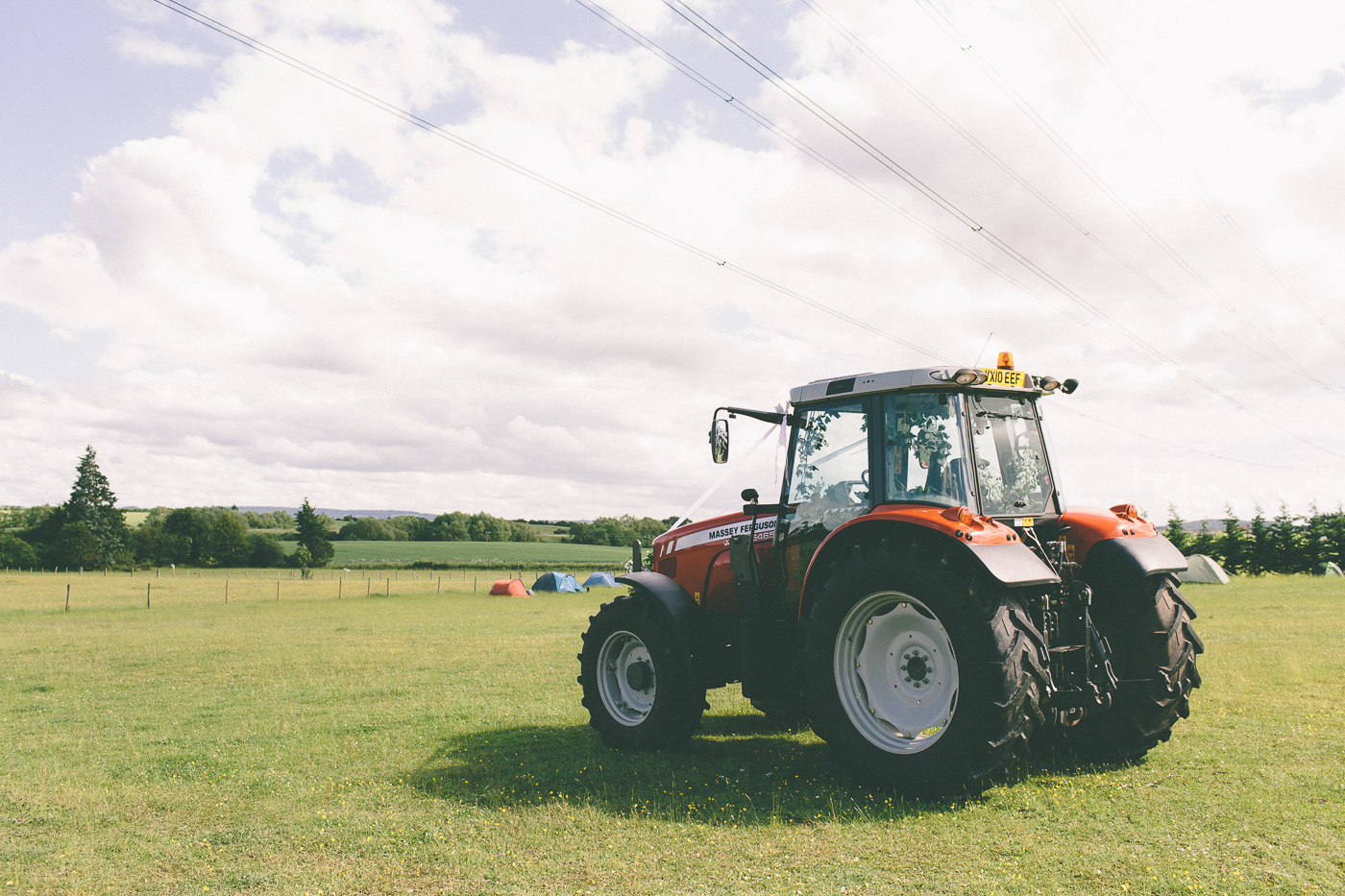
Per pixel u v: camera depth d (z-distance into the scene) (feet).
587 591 145.38
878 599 16.28
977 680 14.57
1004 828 13.61
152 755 21.53
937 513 15.96
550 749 20.90
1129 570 17.20
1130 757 17.61
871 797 15.56
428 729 24.12
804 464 20.07
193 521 341.62
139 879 12.78
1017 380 18.56
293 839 14.38
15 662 44.83
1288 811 13.92
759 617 19.61
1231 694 24.45
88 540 304.09
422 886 12.13
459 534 461.37
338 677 36.37
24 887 12.49
